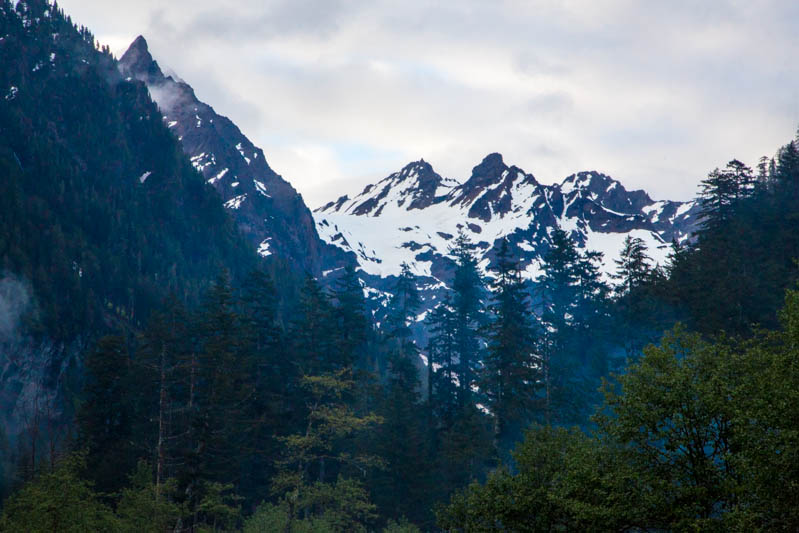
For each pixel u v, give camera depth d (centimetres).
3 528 3456
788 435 2231
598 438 2856
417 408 7206
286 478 5138
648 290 7438
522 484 2875
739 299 6100
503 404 5953
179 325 6731
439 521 3125
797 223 7562
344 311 7650
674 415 2589
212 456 5750
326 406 5616
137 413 6469
